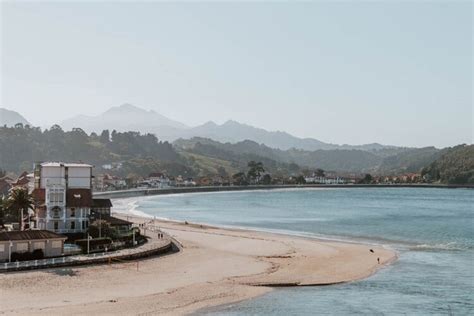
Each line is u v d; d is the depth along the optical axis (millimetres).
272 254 119812
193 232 160625
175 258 112125
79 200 130375
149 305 76562
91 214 135625
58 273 93062
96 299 78625
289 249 127250
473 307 78500
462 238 156875
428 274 100625
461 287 90250
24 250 100125
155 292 83625
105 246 111312
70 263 98375
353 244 139375
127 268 99750
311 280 94125
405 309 77250
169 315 72438
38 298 78062
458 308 77938
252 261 110625
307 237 155875
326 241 145875
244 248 128250
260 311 75125
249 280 93125
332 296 84000
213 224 199125
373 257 117375
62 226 128125
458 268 106500
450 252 127000
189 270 100250
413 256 120312
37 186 146500
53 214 127625
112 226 128125
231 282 91438
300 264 108125
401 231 176000
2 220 129125
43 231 104438
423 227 190625
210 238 146000
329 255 119250
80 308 73938
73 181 139500
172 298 80625
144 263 104938
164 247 118188
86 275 92812
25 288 83000
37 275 91125
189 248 126188
